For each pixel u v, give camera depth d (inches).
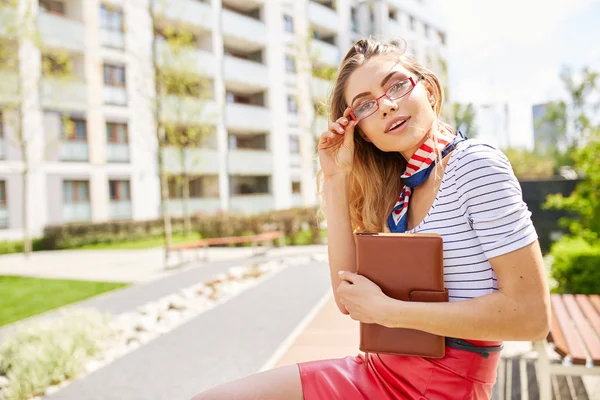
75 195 864.9
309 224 658.2
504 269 44.9
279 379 55.2
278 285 327.3
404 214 57.7
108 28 903.1
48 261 599.8
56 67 855.1
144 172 946.7
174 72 759.7
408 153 58.7
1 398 151.3
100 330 208.4
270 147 1160.2
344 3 1389.0
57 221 831.7
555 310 135.6
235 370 168.9
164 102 802.8
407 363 51.2
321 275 358.0
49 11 876.0
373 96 55.9
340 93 61.7
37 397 153.9
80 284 389.4
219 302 282.8
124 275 433.4
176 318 247.0
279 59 1189.1
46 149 820.6
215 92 1039.0
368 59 57.6
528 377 147.1
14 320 274.1
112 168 901.8
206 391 54.4
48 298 335.6
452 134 58.5
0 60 695.7
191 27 1003.9
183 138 855.1
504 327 44.4
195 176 1027.3
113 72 915.4
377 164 66.2
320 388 54.1
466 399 49.1
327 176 65.7
